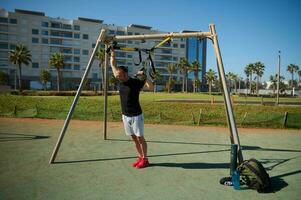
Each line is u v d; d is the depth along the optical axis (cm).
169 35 599
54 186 444
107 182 467
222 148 741
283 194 425
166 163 587
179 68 10944
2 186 439
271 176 513
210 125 1262
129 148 718
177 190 437
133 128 543
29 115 1467
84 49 10488
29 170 523
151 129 1110
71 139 832
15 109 1503
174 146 765
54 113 1526
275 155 681
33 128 1051
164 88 11412
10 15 9444
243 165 457
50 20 9975
